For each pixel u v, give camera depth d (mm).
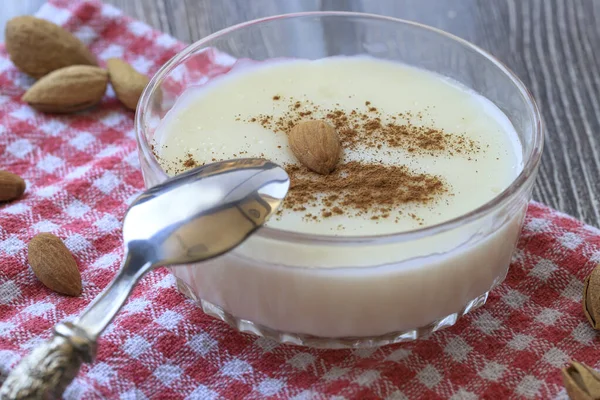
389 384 326
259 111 363
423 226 319
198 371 329
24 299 349
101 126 421
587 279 343
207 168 320
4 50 452
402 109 366
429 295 316
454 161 343
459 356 334
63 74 418
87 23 459
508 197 309
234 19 487
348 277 307
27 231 368
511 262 360
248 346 336
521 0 498
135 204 314
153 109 346
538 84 452
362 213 322
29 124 418
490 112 364
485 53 362
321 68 384
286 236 299
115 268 360
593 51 470
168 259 303
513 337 339
